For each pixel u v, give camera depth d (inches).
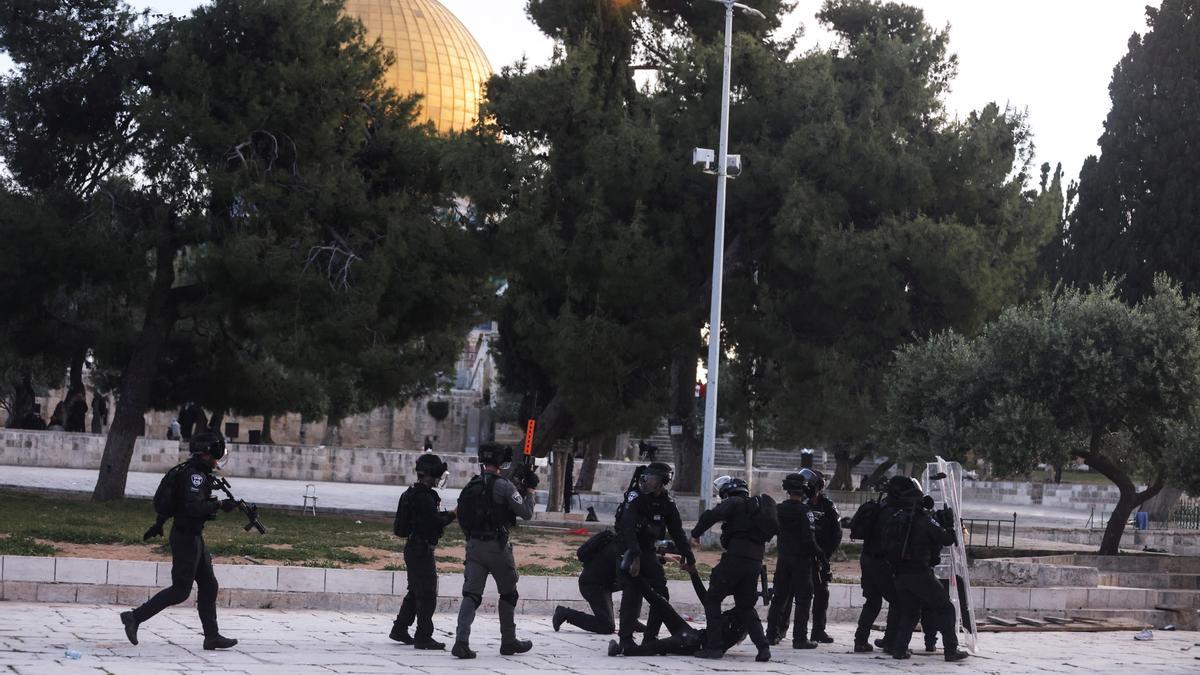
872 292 1745.8
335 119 1737.2
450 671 652.7
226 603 974.4
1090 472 4276.6
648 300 1772.9
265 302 1713.8
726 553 755.4
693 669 705.6
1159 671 824.3
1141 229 2603.3
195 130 1626.5
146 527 1341.0
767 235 1850.4
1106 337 1562.5
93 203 1689.2
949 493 907.4
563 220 1865.2
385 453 3021.7
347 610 1005.8
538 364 1993.1
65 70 1674.5
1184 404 1556.3
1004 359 1590.8
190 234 1706.4
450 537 1473.9
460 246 1811.0
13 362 2832.2
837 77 1973.4
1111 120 2689.5
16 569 943.0
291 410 2046.0
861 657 813.2
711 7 2208.4
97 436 2785.4
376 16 5393.7
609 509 2377.0
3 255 1612.9
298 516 1724.9
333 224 1764.3
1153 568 1610.5
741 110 1844.2
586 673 666.2
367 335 1715.1
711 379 1551.4
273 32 1717.5
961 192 1879.9
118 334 1825.8
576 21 2023.9
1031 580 1325.0
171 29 1717.5
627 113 1977.1
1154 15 2748.5
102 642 712.4
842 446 2928.2
